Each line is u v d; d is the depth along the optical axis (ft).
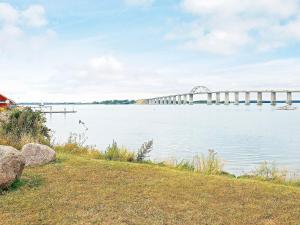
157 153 119.03
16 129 65.67
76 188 37.17
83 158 53.67
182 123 311.47
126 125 278.87
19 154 36.76
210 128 253.44
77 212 30.40
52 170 44.37
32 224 27.99
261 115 521.65
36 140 63.82
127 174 43.68
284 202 35.12
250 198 35.99
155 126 270.05
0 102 132.36
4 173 34.99
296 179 53.47
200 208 32.58
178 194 36.35
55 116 424.05
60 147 65.67
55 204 32.30
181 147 138.72
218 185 40.06
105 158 59.06
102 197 34.53
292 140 173.68
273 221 30.25
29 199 33.35
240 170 84.33
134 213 30.58
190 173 46.44
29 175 41.47
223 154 120.37
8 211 30.53
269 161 103.45
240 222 29.81
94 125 273.95
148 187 38.37
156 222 28.73
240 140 171.73
